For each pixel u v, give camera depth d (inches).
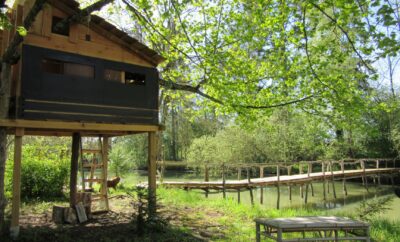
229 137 1149.1
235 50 481.7
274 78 456.1
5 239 281.9
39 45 309.1
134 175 1171.3
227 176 1197.7
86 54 337.7
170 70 523.5
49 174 511.5
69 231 312.2
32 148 555.2
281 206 684.1
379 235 339.3
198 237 308.0
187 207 472.7
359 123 432.1
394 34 233.1
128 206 454.6
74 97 322.0
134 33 641.0
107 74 360.2
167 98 707.4
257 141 1130.7
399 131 1047.0
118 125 347.3
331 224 237.9
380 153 1153.4
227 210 460.8
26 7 316.2
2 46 333.1
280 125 1091.9
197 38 466.0
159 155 802.8
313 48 360.8
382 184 1129.4
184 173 1422.2
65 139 762.8
